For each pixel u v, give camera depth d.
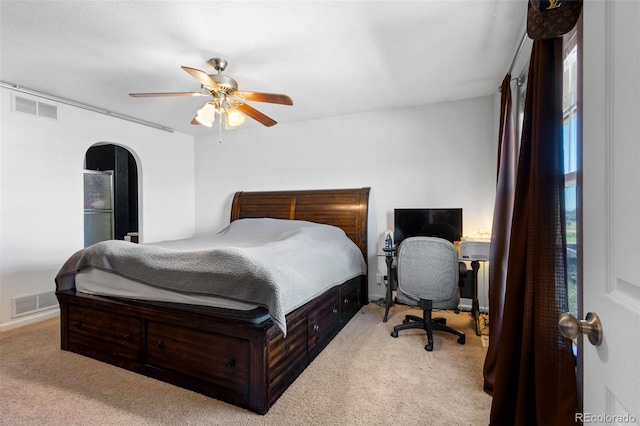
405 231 3.51
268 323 1.76
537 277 1.35
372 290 3.89
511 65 2.34
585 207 0.73
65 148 3.42
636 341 0.53
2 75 2.80
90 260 2.32
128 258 2.17
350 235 3.75
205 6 1.86
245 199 4.46
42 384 1.98
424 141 3.67
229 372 1.79
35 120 3.17
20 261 3.06
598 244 0.67
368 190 3.84
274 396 1.79
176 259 2.04
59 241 3.36
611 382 0.61
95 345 2.29
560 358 1.27
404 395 1.87
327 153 4.16
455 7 1.88
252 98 2.51
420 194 3.69
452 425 1.61
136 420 1.64
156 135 4.49
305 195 4.11
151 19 1.99
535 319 1.35
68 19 1.98
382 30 2.12
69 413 1.70
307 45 2.32
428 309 2.54
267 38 2.21
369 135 3.93
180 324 1.94
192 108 3.71
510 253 1.58
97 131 3.74
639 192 0.53
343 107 3.75
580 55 1.12
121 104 3.56
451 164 3.56
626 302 0.56
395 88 3.17
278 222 3.78
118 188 5.18
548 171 1.35
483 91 3.27
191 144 5.06
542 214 1.35
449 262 2.43
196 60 2.54
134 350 2.12
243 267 1.83
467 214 3.50
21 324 3.02
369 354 2.39
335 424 1.62
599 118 0.67
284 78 2.91
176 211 4.79
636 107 0.54
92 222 4.80
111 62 2.56
